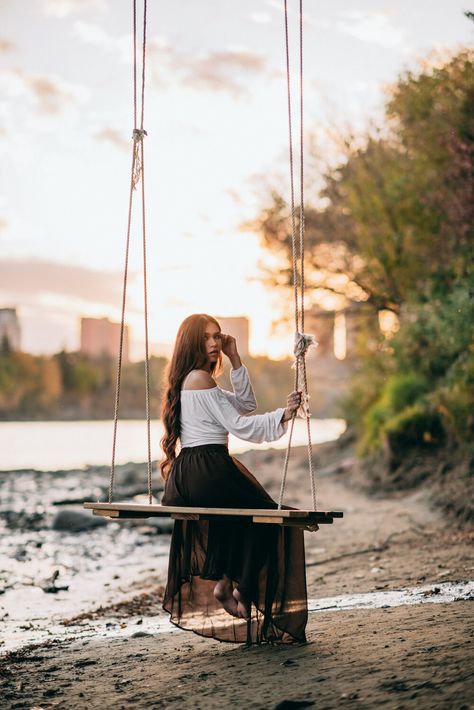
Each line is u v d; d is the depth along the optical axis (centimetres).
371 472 1568
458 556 851
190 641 576
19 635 672
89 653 564
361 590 734
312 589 777
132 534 1338
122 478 2386
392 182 1495
